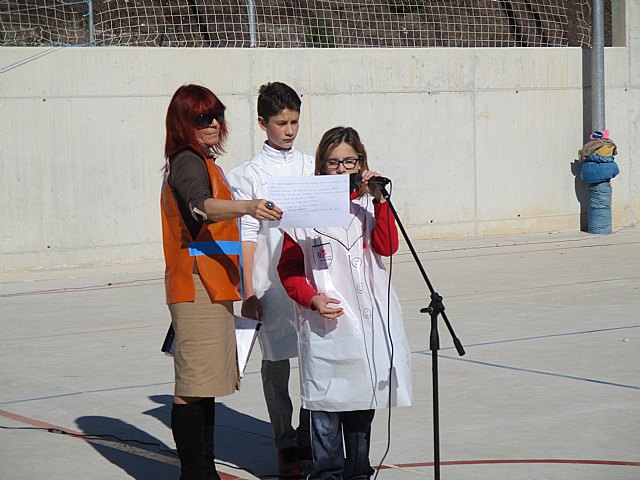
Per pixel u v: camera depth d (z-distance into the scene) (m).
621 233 31.41
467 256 26.62
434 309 8.81
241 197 10.30
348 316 8.89
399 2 36.78
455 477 9.82
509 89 30.69
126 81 25.42
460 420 11.87
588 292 20.83
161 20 33.47
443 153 29.80
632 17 32.47
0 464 10.56
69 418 12.34
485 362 14.80
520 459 10.35
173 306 9.09
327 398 8.88
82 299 21.14
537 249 27.88
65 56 24.67
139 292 21.91
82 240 25.12
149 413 12.53
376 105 28.75
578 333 16.75
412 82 29.22
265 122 10.27
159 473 10.27
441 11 37.66
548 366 14.47
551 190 31.52
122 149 25.47
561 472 9.90
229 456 10.80
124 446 11.20
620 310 18.78
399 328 9.02
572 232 31.72
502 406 12.43
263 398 13.16
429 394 13.06
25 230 24.47
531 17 38.38
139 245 25.81
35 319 19.00
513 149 30.86
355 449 9.12
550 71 31.27
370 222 9.07
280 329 10.00
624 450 10.57
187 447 9.19
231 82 26.72
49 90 24.53
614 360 14.76
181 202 9.03
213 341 9.05
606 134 31.22
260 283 10.07
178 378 9.11
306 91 27.72
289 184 8.50
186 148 9.04
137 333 17.55
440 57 29.55
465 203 30.23
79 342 16.84
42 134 24.50
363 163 9.11
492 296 20.50
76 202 25.00
